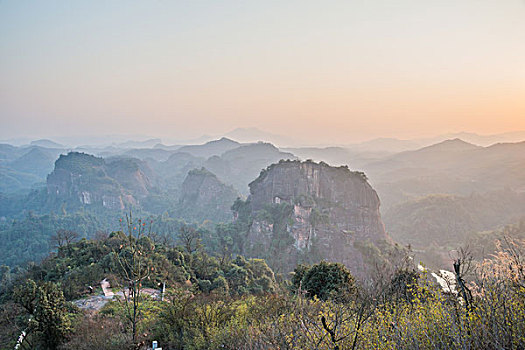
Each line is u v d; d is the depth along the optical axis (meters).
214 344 14.03
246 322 15.33
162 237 73.94
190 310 17.12
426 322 9.12
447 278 11.01
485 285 9.51
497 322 7.89
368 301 10.63
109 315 20.14
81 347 15.73
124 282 27.41
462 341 7.68
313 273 26.22
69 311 20.42
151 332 16.73
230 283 43.47
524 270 9.80
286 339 10.42
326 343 9.49
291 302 14.89
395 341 8.95
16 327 19.28
